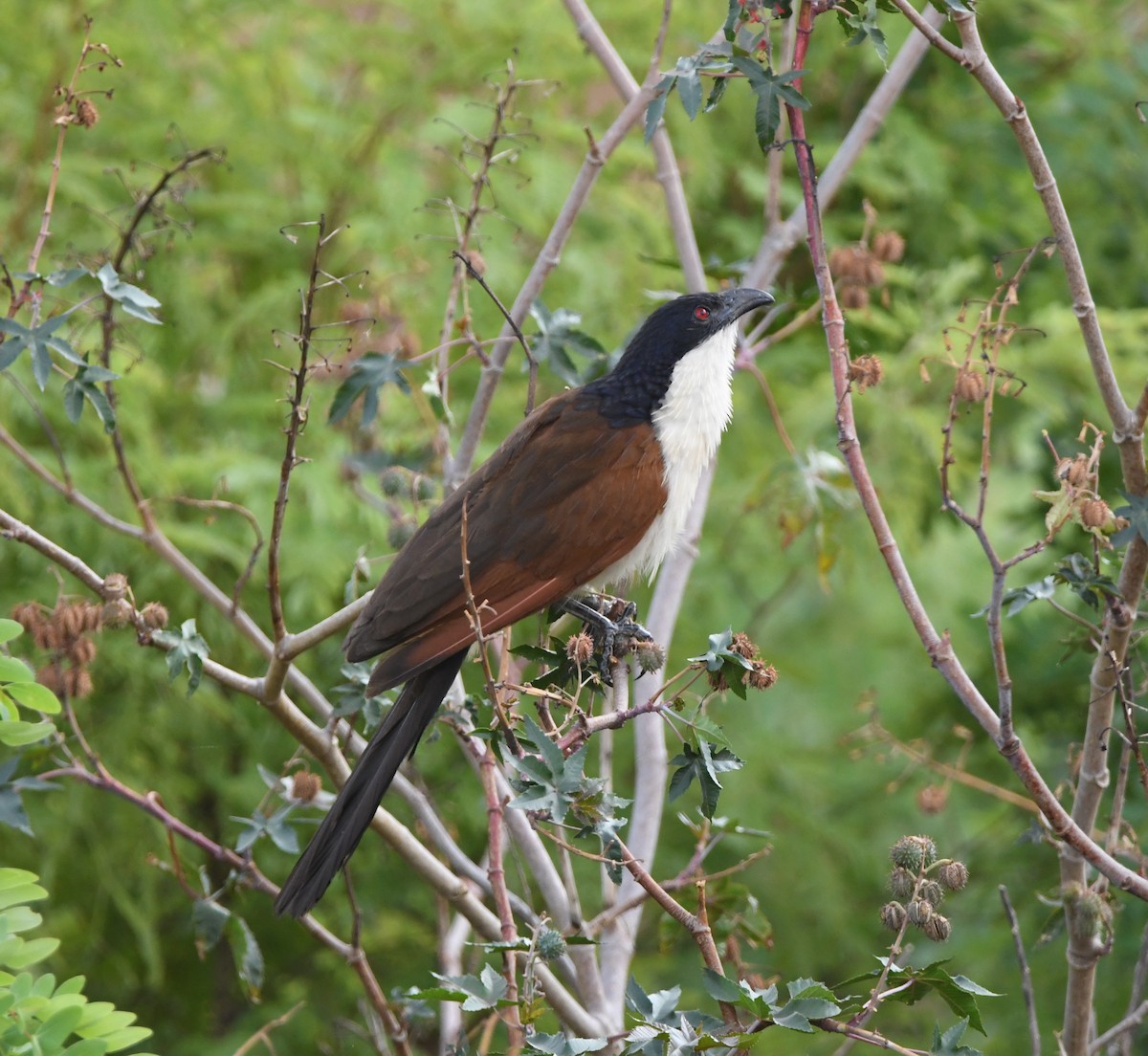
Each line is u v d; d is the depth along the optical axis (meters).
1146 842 10.16
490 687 5.16
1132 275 13.70
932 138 13.64
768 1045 10.75
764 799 13.51
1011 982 11.66
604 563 6.79
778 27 9.77
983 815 12.76
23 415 10.91
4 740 5.72
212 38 12.44
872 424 12.48
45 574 10.97
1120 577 6.19
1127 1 14.50
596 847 12.18
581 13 8.73
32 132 11.55
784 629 16.02
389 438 10.65
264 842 12.20
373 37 12.66
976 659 13.32
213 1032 12.88
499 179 11.83
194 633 6.43
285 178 12.86
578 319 8.00
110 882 11.06
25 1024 5.00
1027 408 12.69
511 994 5.29
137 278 6.81
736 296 7.36
